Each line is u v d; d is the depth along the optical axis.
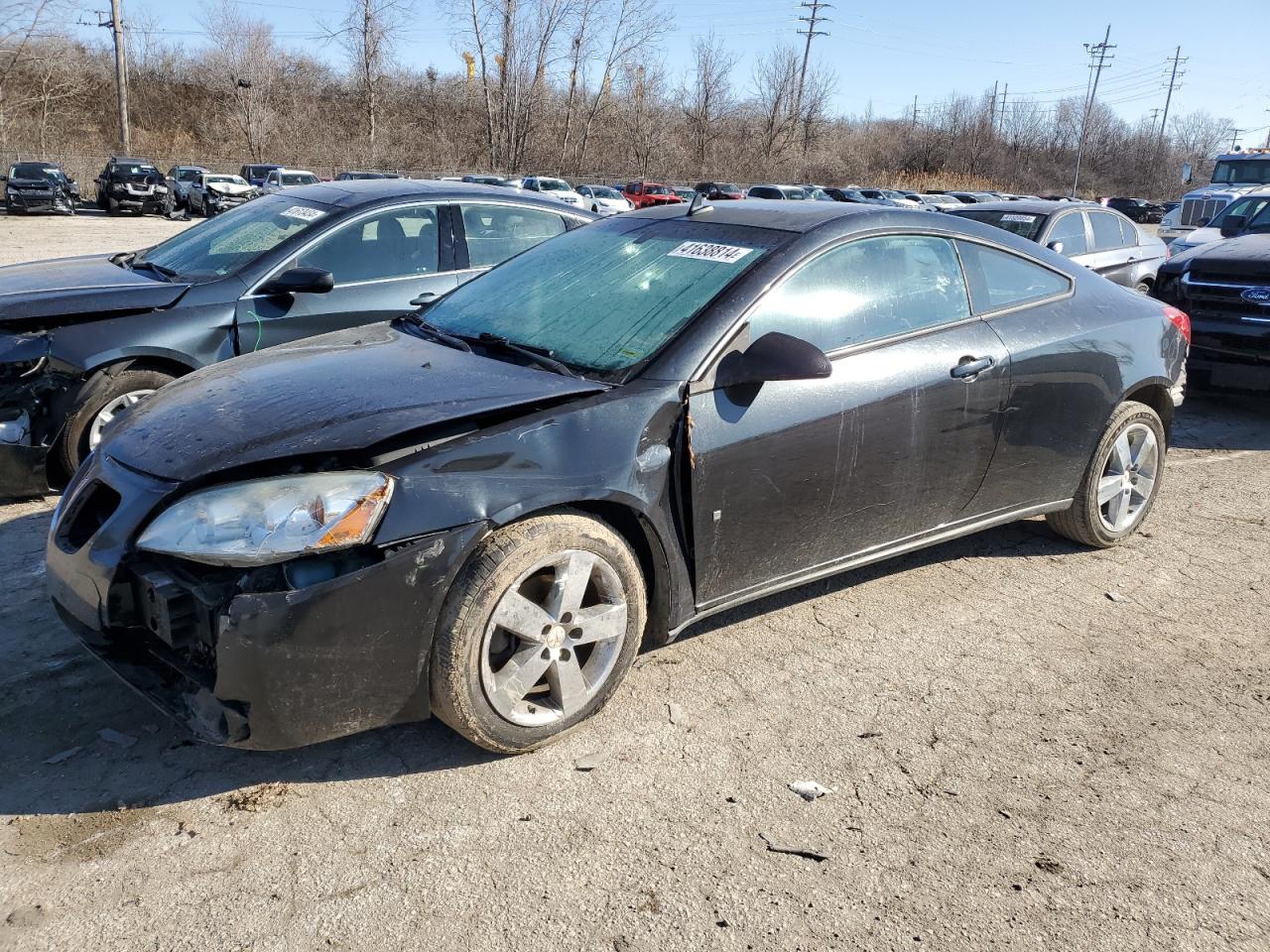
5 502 4.69
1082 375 4.02
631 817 2.55
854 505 3.39
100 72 52.94
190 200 32.69
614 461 2.79
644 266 3.50
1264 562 4.47
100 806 2.53
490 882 2.31
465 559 2.57
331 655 2.43
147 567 2.52
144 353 4.64
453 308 3.75
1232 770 2.86
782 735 2.96
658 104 54.06
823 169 58.34
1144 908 2.28
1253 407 7.84
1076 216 9.54
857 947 2.14
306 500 2.42
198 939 2.11
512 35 49.47
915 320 3.54
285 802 2.57
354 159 49.88
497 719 2.70
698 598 3.12
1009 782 2.76
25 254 17.67
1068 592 4.08
